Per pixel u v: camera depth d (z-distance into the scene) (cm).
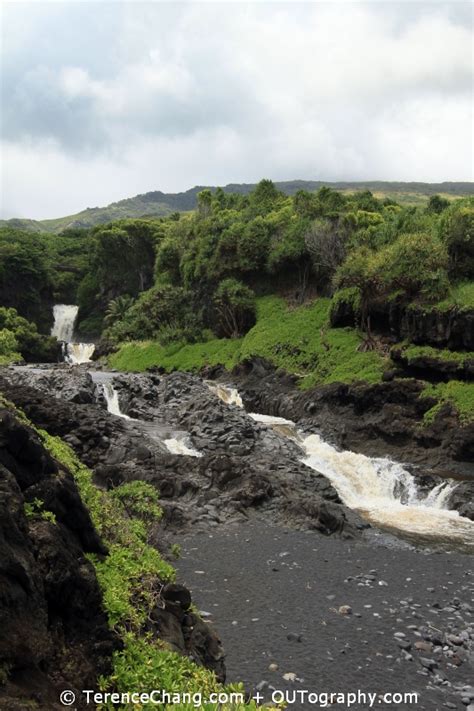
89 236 11875
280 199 8906
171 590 893
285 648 1229
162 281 8231
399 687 1091
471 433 3209
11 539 565
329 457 3156
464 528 2339
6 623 509
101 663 612
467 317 3725
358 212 6216
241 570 1700
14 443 674
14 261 9050
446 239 4381
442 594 1573
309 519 2164
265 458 2938
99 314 10056
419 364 3822
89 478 1091
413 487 2873
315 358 4884
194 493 2355
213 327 6794
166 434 3247
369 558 1866
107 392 4188
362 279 4572
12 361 6262
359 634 1304
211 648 909
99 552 811
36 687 511
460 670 1166
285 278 6512
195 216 8388
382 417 3700
